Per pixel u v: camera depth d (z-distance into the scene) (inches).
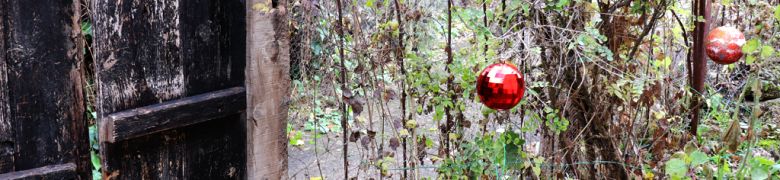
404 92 103.1
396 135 106.7
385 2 98.0
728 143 84.0
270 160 83.4
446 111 104.0
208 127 78.1
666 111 116.6
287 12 90.4
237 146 82.0
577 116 101.3
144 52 68.9
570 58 96.2
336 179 151.2
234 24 77.3
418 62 99.0
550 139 104.1
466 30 103.2
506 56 93.5
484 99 71.7
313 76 108.8
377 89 102.3
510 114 110.2
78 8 64.4
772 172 113.6
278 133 83.7
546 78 97.9
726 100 163.3
